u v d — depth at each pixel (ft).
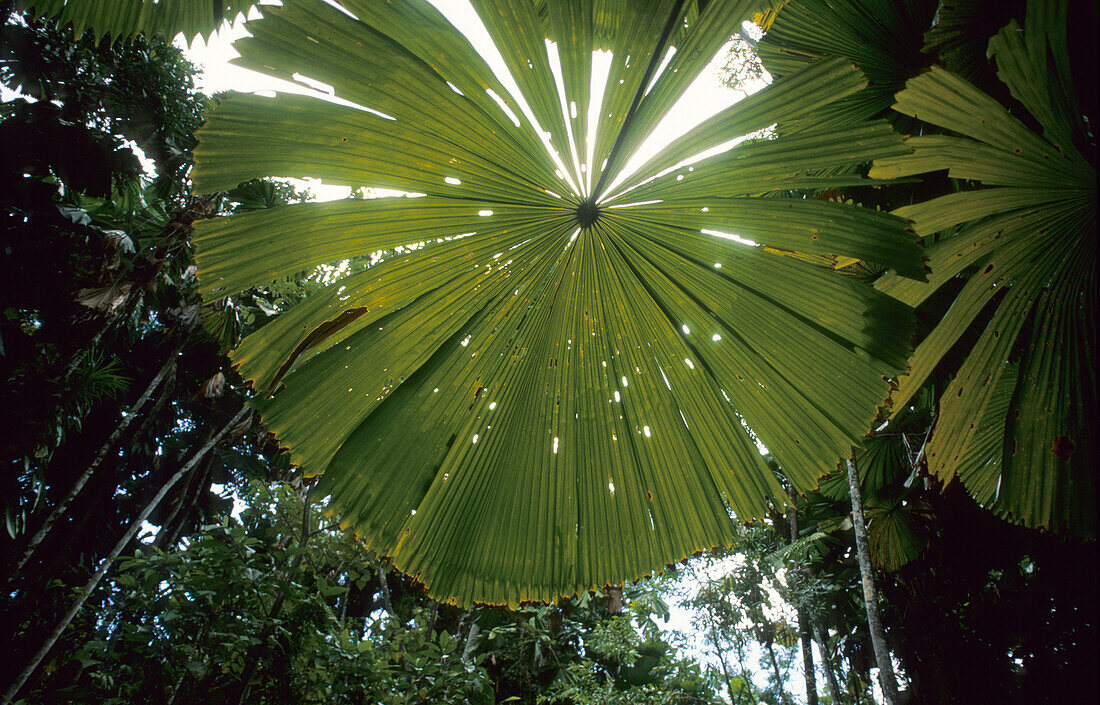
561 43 3.06
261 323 12.83
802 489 4.05
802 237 3.61
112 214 17.42
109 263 12.75
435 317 3.69
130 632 8.88
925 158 4.32
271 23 2.98
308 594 9.71
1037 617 15.49
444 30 3.01
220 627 8.80
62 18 3.68
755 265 3.67
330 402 3.67
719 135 3.37
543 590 4.00
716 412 4.01
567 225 3.59
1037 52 4.00
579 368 3.94
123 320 15.93
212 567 9.25
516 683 17.81
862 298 3.59
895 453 14.34
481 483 3.96
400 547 3.86
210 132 3.11
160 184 15.65
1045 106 4.12
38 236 14.40
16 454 13.82
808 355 3.81
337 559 13.29
